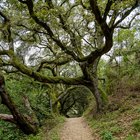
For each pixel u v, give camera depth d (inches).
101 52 671.8
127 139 402.6
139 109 570.3
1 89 613.0
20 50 949.8
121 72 1053.2
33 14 575.8
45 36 842.2
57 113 1275.8
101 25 534.0
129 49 1037.8
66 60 880.3
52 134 645.3
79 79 850.1
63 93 1385.3
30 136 639.1
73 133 668.1
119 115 649.6
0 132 681.6
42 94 1101.1
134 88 816.3
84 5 593.6
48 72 1270.9
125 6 540.4
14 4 625.0
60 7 614.5
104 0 596.1
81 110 2079.2
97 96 864.3
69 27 702.5
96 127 650.2
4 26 649.6
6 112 797.9
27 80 913.5
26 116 695.1
